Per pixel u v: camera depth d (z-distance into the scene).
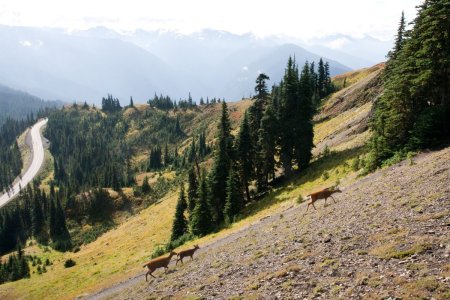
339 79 154.25
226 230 45.50
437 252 12.82
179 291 19.62
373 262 13.77
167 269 27.72
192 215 54.00
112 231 105.44
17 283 58.25
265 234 26.81
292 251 18.67
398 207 19.02
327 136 71.69
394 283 11.73
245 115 57.50
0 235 132.88
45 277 58.78
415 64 32.53
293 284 14.32
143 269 39.50
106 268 53.38
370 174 33.69
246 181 57.62
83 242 115.12
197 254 31.86
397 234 15.55
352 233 17.84
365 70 150.00
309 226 22.86
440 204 17.09
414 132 31.92
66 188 157.75
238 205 51.34
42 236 126.50
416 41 33.34
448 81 30.77
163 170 188.25
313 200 28.11
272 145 56.69
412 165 27.28
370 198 23.34
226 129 58.25
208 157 140.38
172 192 117.88
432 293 10.53
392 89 34.19
